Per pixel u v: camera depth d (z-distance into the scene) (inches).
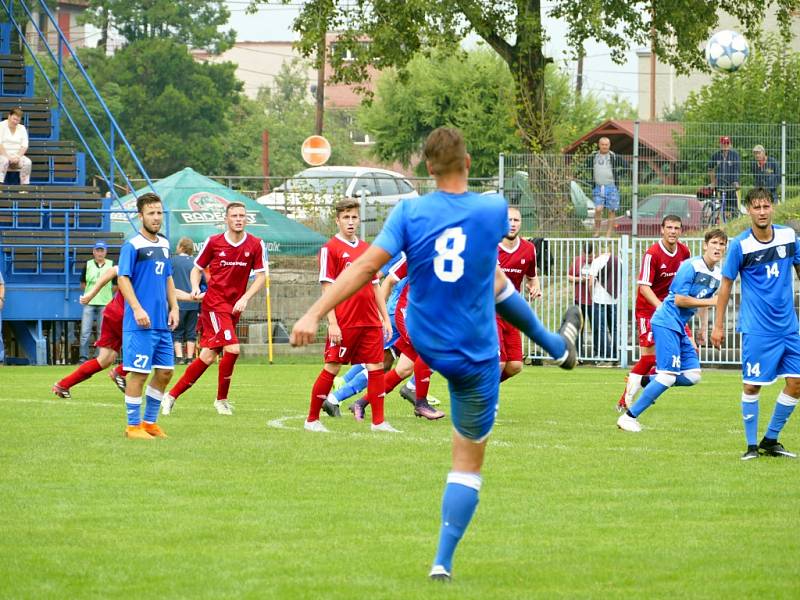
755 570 549.6
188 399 1390.3
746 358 908.0
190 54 6259.8
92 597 501.4
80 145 5723.4
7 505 695.1
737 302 2058.3
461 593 507.2
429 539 613.3
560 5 3046.3
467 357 515.5
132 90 5964.6
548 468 848.9
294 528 637.9
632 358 2078.0
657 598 501.7
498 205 518.6
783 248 902.4
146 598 500.1
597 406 1333.7
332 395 1159.0
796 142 2331.4
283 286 2393.0
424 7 2861.7
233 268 1198.9
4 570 546.0
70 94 5753.0
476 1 2967.5
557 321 2112.5
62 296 2133.4
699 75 6156.5
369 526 643.5
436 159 517.0
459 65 5162.4
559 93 3299.7
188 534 621.0
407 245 513.0
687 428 1115.3
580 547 597.6
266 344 2300.7
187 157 6082.7
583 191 2325.3
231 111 7554.1
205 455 896.3
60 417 1146.0
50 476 796.0
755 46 3309.5
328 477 799.1
